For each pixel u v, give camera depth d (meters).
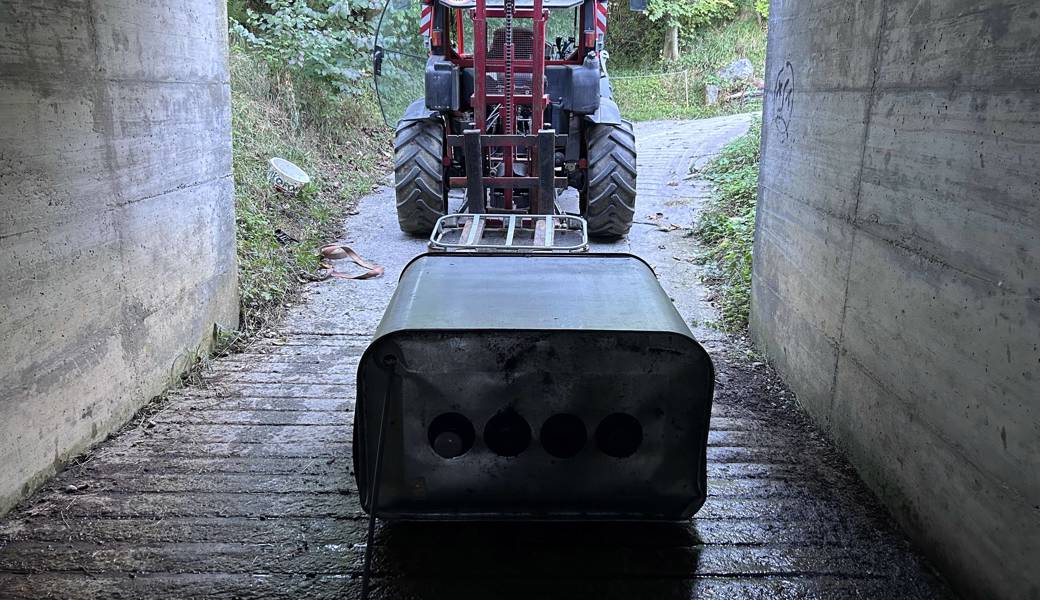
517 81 6.45
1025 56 2.03
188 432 3.46
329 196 8.05
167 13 3.79
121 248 3.42
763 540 2.71
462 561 2.59
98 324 3.27
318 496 2.96
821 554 2.64
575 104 6.30
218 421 3.58
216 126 4.41
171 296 3.90
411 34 10.66
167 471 3.12
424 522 2.80
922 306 2.60
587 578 2.51
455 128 6.97
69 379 3.09
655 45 20.84
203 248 4.26
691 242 6.71
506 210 6.07
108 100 3.28
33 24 2.78
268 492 2.99
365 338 4.66
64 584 2.44
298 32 9.45
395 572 2.53
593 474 2.58
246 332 4.70
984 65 2.23
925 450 2.59
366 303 5.26
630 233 6.97
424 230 6.93
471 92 6.74
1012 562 2.10
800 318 3.79
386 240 6.82
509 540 2.71
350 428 3.52
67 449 3.11
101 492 2.95
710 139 11.67
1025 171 2.03
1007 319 2.11
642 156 10.78
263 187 6.96
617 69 20.34
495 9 6.09
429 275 3.04
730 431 3.53
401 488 2.58
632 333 2.45
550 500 2.61
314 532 2.74
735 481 3.10
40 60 2.83
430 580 2.50
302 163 8.30
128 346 3.51
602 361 2.47
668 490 2.60
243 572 2.52
